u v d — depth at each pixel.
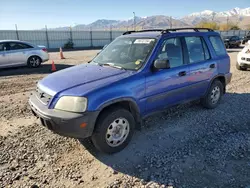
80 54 20.88
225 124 4.54
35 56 11.98
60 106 3.09
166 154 3.47
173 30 4.48
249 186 2.75
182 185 2.79
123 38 4.62
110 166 3.20
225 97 6.32
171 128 4.36
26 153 3.50
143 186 2.78
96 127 3.21
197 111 5.21
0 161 3.28
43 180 2.90
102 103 3.11
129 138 3.62
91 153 3.52
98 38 36.94
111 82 3.33
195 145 3.73
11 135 4.05
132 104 3.56
